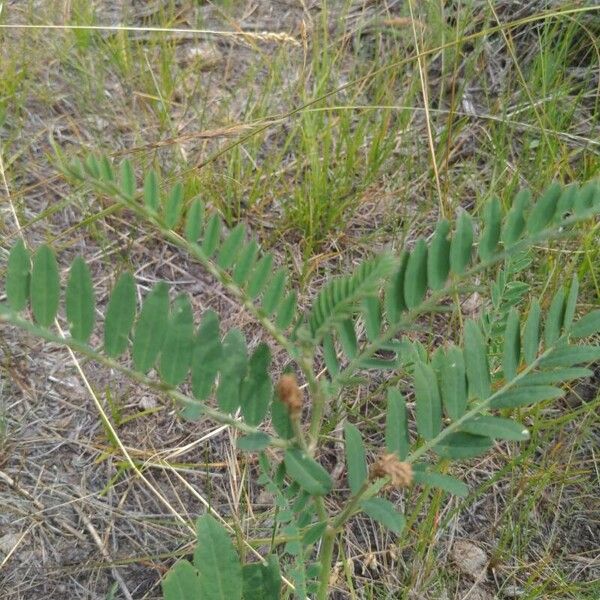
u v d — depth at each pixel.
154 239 0.64
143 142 0.70
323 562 0.27
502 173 0.63
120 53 0.76
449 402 0.27
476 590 0.47
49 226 0.64
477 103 0.75
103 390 0.55
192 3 0.86
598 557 0.49
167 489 0.51
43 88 0.73
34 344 0.57
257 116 0.71
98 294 0.60
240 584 0.25
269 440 0.24
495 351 0.41
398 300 0.25
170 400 0.54
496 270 0.58
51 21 0.79
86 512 0.49
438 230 0.25
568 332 0.28
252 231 0.64
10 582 0.46
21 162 0.68
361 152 0.70
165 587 0.24
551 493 0.51
